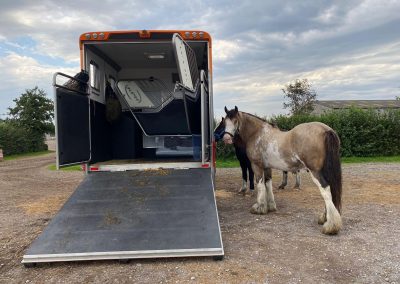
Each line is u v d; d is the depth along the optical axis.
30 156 28.61
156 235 4.22
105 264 4.09
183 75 5.52
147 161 6.78
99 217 4.58
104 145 6.90
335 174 4.84
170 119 6.95
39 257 3.98
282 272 3.78
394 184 9.24
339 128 16.73
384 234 4.96
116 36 6.13
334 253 4.27
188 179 5.48
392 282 3.49
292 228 5.34
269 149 5.70
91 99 6.33
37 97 35.28
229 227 5.45
